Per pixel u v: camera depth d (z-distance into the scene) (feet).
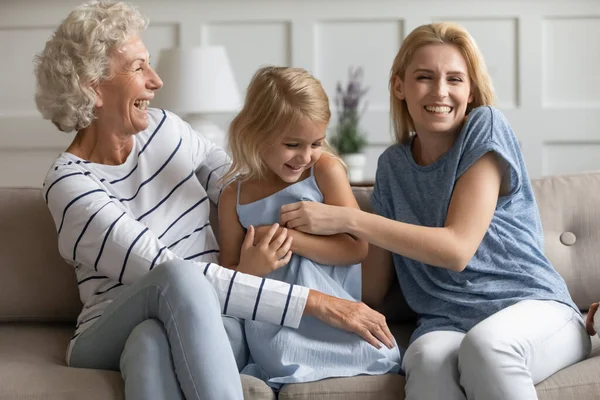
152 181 6.80
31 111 14.08
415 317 7.43
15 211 7.35
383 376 5.95
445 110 6.72
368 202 7.48
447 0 13.67
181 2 13.93
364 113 13.93
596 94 13.71
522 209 6.79
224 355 5.49
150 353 5.45
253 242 6.54
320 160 6.74
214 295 5.72
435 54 6.72
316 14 13.85
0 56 13.99
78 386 5.56
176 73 12.09
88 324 6.28
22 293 7.18
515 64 13.71
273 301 6.08
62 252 6.43
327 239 6.54
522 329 5.77
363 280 7.17
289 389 5.85
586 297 7.32
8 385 5.56
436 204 6.69
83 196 6.25
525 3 13.57
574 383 5.67
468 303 6.36
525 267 6.47
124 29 6.52
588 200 7.47
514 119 13.76
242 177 6.78
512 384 5.48
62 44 6.42
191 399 5.38
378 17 13.78
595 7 13.51
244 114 6.51
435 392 5.69
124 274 6.16
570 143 13.79
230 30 13.99
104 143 6.72
